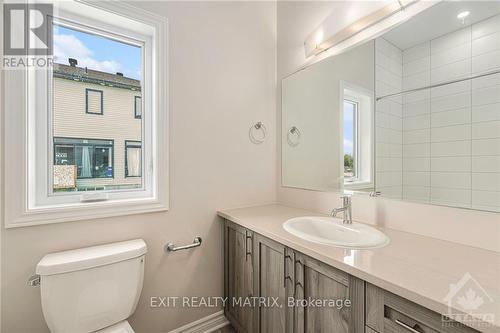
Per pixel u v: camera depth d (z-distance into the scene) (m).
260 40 1.91
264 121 1.94
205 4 1.62
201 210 1.61
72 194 1.25
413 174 1.13
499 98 0.88
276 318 1.19
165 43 1.44
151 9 1.39
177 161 1.51
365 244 0.97
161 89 1.42
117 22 1.35
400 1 1.12
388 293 0.70
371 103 1.30
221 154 1.71
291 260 1.08
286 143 1.92
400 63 1.17
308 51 1.67
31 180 1.13
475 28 0.93
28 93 1.10
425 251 0.91
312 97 1.68
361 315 0.78
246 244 1.42
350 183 1.43
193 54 1.57
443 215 1.03
